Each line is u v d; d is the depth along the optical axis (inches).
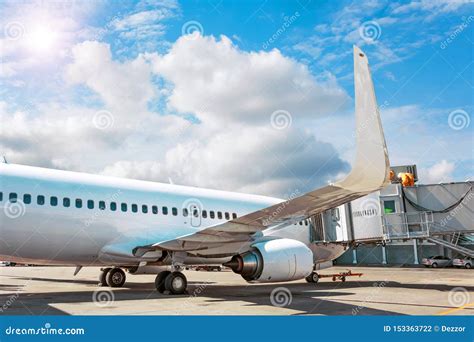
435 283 693.9
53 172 486.3
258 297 482.6
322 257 703.1
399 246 1705.2
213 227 432.1
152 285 679.1
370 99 349.7
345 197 394.0
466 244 1421.0
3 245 443.8
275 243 489.4
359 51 356.5
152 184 560.4
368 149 344.5
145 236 519.2
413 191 671.1
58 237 466.6
